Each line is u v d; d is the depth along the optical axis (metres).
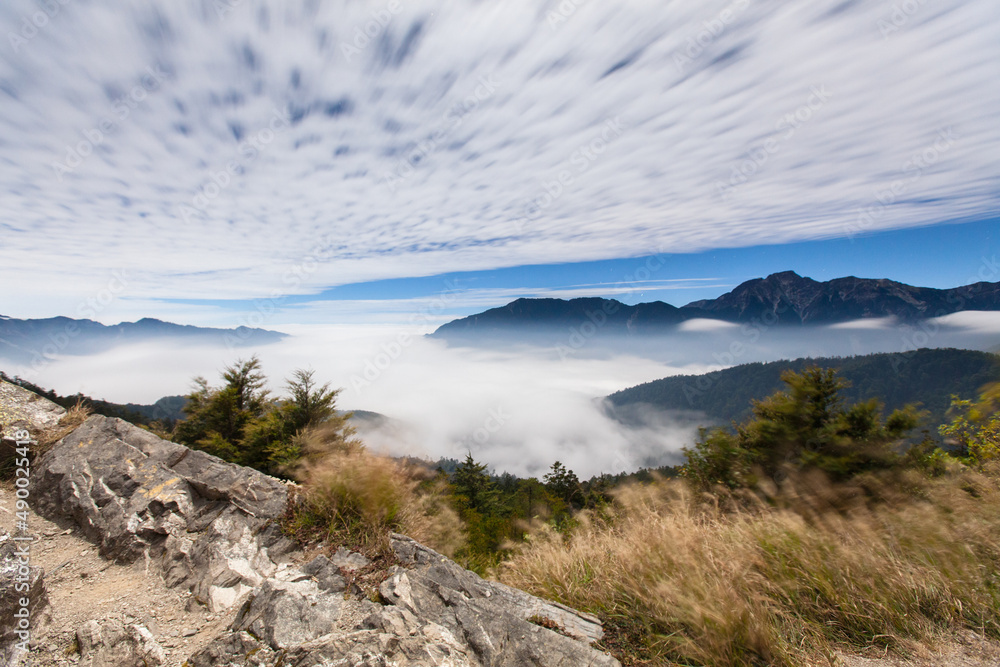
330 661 2.16
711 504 5.98
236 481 4.20
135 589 3.11
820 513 5.11
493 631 2.53
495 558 5.36
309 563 3.19
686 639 2.50
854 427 6.26
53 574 3.29
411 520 4.22
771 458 6.81
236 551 3.36
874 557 3.36
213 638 2.55
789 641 2.61
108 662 2.36
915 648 2.58
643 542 3.87
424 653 2.23
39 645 2.49
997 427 6.15
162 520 3.79
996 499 4.06
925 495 5.00
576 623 2.76
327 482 3.90
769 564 3.49
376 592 2.87
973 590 3.00
